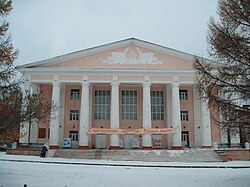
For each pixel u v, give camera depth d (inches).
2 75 490.0
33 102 511.5
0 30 505.7
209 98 492.4
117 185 504.1
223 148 1305.4
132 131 1381.6
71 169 690.2
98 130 1382.9
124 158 1151.0
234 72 475.2
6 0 504.4
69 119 1535.4
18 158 1003.9
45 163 855.1
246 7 450.0
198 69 509.4
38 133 1482.5
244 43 460.1
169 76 1441.9
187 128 1536.7
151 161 1088.8
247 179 546.6
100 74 1438.2
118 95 1439.5
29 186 478.3
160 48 1472.7
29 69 1425.9
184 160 1124.5
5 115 458.6
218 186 490.6
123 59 1469.0
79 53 1457.9
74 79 1437.0
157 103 1563.7
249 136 480.1
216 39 482.0
